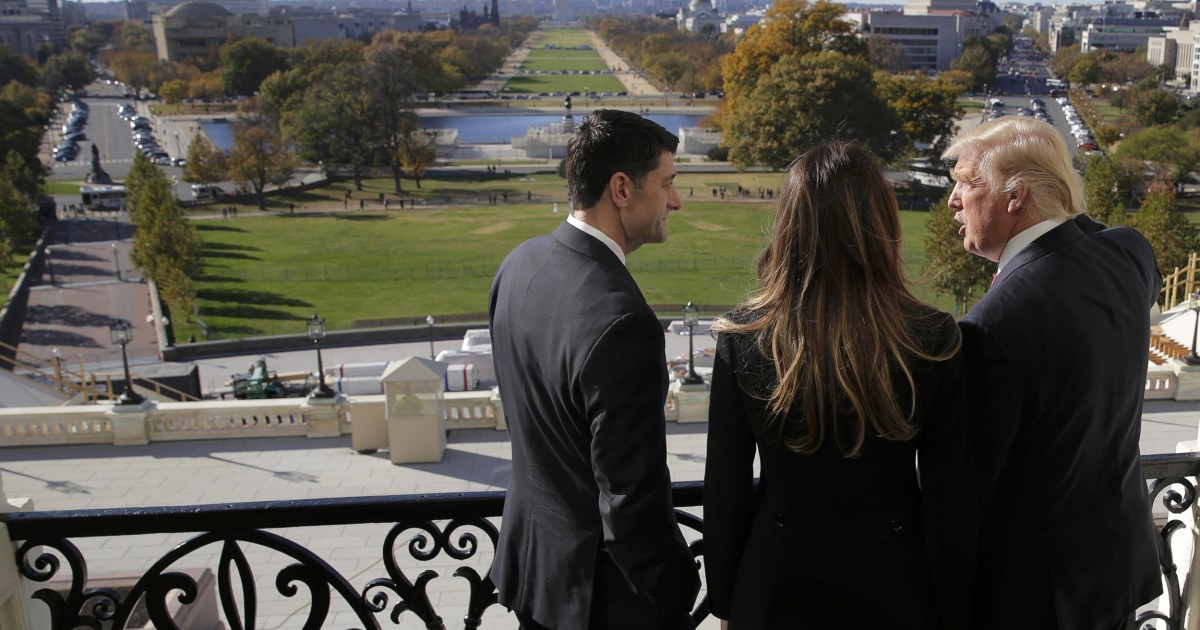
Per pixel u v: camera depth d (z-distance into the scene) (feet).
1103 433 13.04
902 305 11.98
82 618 15.16
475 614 14.82
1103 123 490.49
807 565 12.65
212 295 217.56
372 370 140.46
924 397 11.85
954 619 12.95
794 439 12.20
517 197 349.00
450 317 186.60
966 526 12.55
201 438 87.51
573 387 12.37
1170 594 16.71
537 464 13.35
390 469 82.28
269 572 60.70
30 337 194.49
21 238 258.37
